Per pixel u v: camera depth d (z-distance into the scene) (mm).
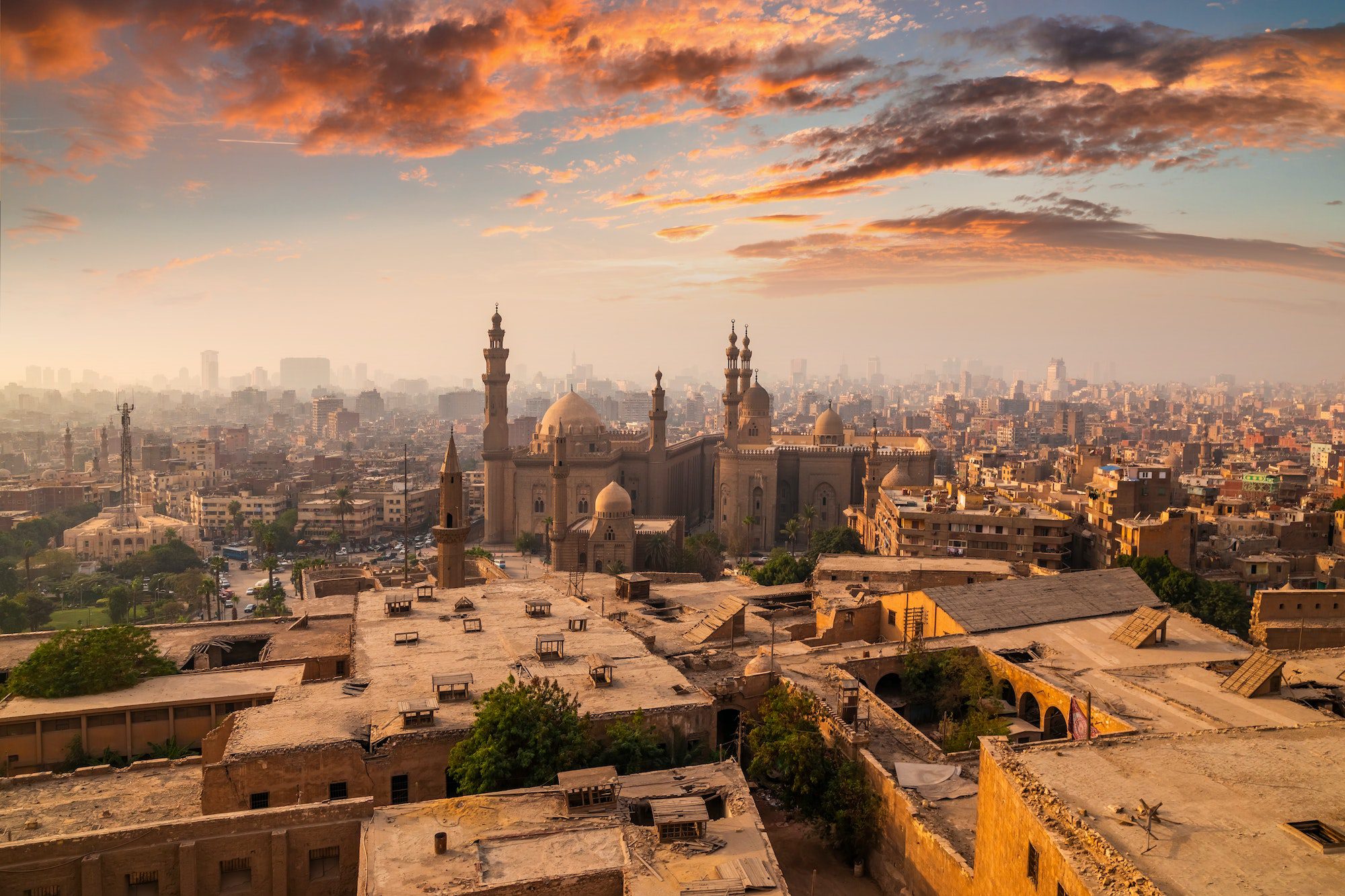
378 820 43688
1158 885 29828
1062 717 66438
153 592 185125
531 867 40031
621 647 71812
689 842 42094
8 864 39906
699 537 188375
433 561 149750
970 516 135875
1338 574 127750
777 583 134625
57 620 171250
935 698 74188
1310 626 87562
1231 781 37625
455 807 45094
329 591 121688
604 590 115250
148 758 66375
